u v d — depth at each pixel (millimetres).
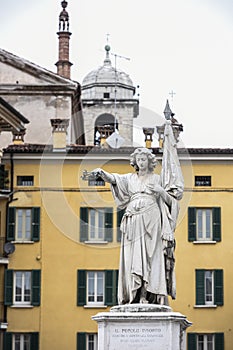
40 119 58031
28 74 58375
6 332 54594
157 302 20219
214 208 55531
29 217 55156
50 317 54812
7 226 54875
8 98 58031
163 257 20188
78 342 54656
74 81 58031
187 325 20188
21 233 55156
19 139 55688
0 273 54938
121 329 19359
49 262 55062
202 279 55156
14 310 54844
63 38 65938
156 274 20094
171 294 20344
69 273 54938
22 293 55000
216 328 54875
